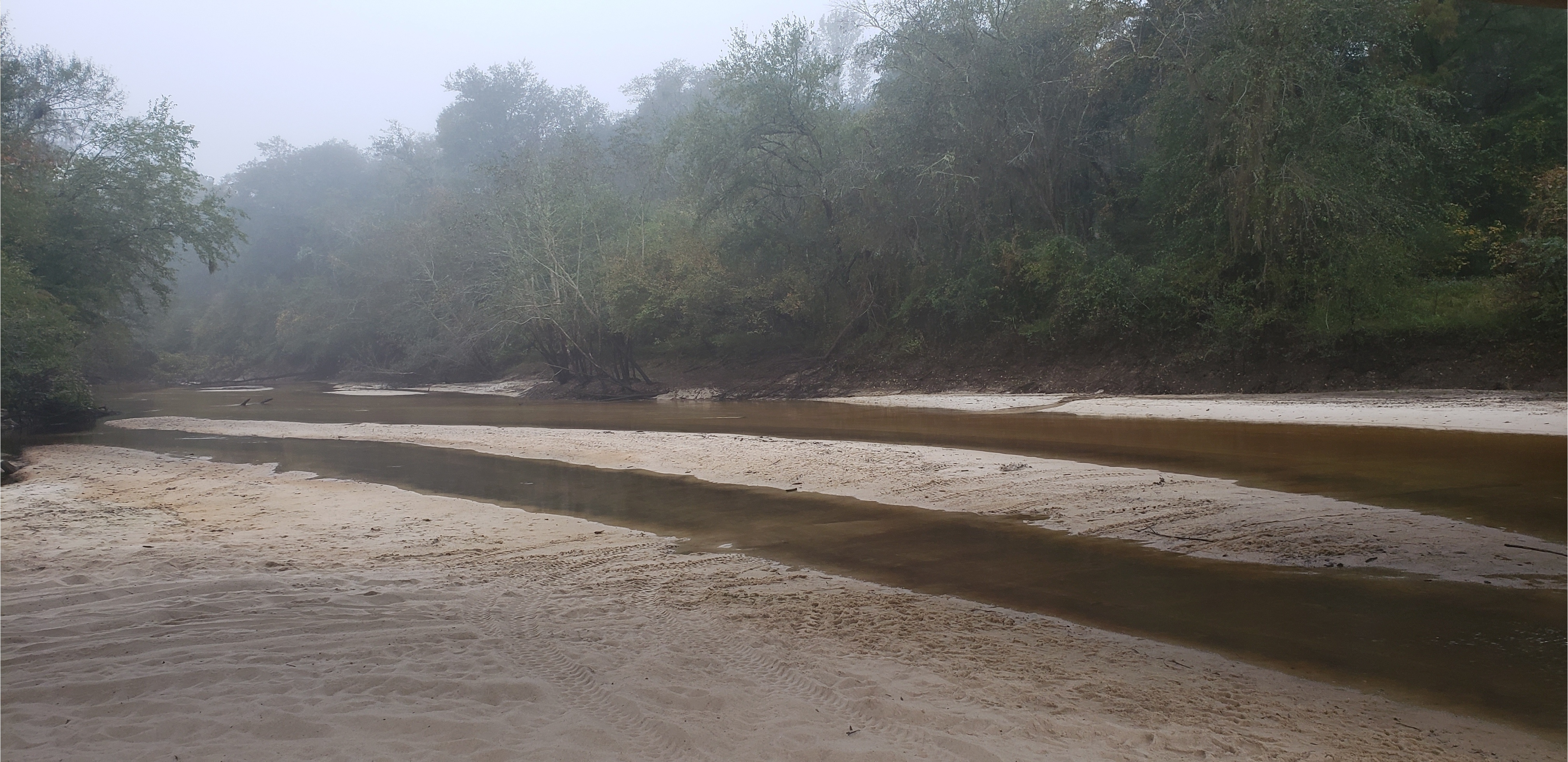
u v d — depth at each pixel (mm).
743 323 36188
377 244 63250
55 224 30469
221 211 36438
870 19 32531
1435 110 24141
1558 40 23562
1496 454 12695
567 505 12539
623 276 37094
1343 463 12750
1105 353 26656
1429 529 8984
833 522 10891
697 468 15586
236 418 31984
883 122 33188
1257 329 22984
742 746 4055
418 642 5844
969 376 29531
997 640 6250
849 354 34219
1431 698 5113
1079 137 30516
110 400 45938
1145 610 7035
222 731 4117
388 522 11500
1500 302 20172
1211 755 4180
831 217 34906
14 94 30078
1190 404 20828
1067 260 27812
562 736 4133
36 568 8820
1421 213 22938
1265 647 6086
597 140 46375
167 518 12008
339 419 29938
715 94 35812
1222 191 23766
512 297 41281
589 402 35656
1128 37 26797
